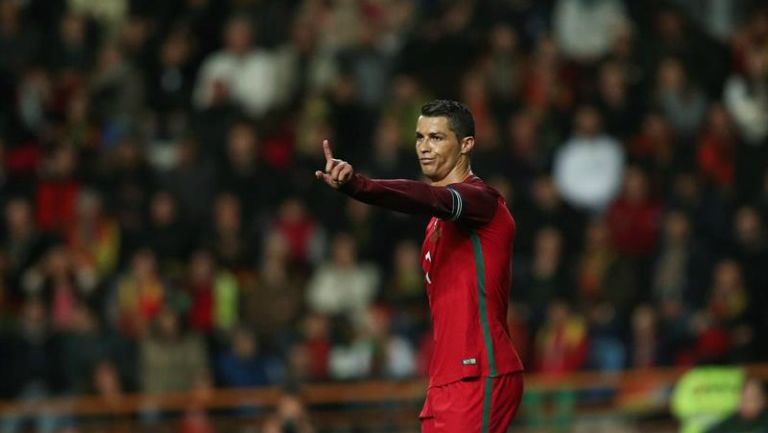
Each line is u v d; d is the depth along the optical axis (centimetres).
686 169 5656
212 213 5522
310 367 4825
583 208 5612
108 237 5334
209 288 5028
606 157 5641
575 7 6362
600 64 6175
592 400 4884
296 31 6184
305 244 5356
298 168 5653
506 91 5994
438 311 2411
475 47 6162
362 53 6209
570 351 4909
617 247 5384
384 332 4900
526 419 4853
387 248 5388
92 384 4778
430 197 2241
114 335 4850
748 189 5712
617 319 5047
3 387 4862
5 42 6150
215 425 4809
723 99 6203
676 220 5288
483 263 2377
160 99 6134
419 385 4828
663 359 4938
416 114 5781
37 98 5994
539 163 5688
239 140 5597
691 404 4159
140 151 5650
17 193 5522
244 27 6109
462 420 2355
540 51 6122
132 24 6341
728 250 5406
